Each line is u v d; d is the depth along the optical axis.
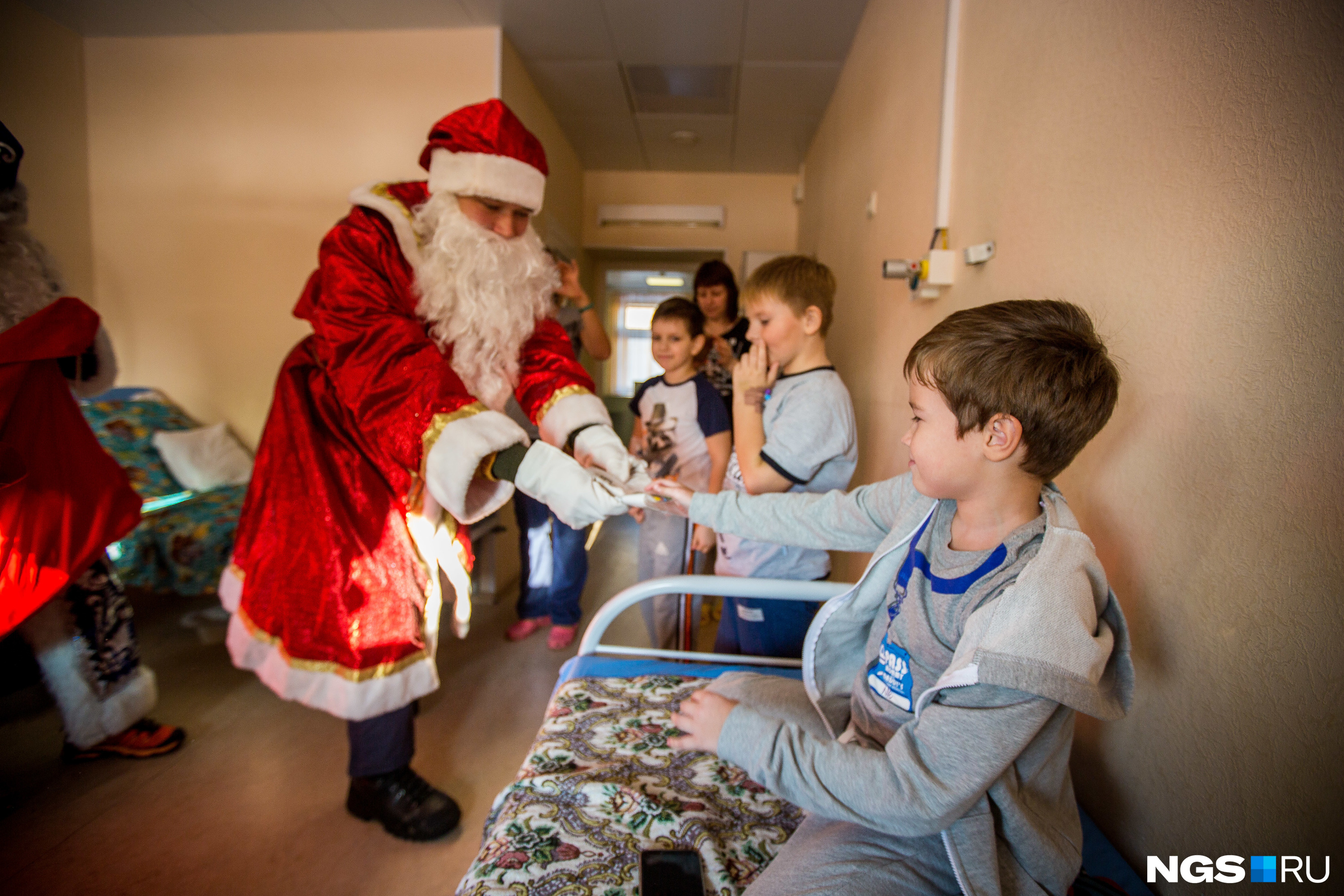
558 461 0.93
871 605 0.83
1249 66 0.59
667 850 0.74
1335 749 0.50
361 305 1.09
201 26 2.74
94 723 1.47
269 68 2.80
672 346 1.88
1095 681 0.56
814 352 1.27
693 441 1.88
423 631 1.26
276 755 1.62
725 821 0.81
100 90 2.85
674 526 1.77
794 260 1.25
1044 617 0.57
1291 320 0.55
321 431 1.21
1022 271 1.04
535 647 2.28
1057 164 0.93
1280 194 0.56
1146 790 0.75
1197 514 0.66
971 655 0.59
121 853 1.29
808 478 1.18
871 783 0.59
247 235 2.87
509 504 2.90
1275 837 0.56
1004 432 0.62
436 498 0.98
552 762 0.91
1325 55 0.51
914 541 0.76
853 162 2.61
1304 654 0.53
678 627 1.76
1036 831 0.61
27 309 1.18
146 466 2.64
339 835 1.35
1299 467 0.54
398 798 1.33
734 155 4.27
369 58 2.77
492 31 2.72
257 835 1.35
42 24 2.68
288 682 1.20
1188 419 0.67
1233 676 0.61
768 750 0.64
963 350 0.63
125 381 2.95
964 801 0.57
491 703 1.90
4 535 1.09
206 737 1.69
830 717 0.87
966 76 1.31
